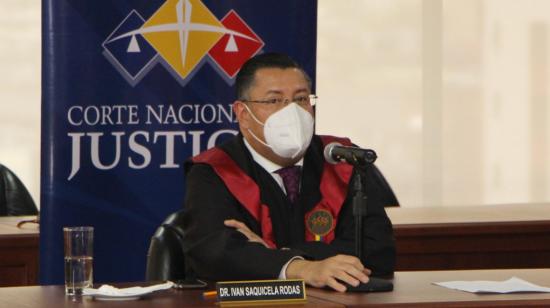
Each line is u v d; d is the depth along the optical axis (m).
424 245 8.53
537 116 14.15
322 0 14.04
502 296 4.60
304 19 6.77
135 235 6.64
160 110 6.63
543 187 14.22
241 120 5.70
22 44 13.34
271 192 5.75
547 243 8.73
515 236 8.69
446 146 14.16
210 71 6.68
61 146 6.50
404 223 8.59
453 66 14.12
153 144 6.63
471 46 14.13
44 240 6.54
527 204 11.13
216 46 6.67
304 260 5.06
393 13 14.09
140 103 6.60
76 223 6.55
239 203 5.70
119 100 6.57
